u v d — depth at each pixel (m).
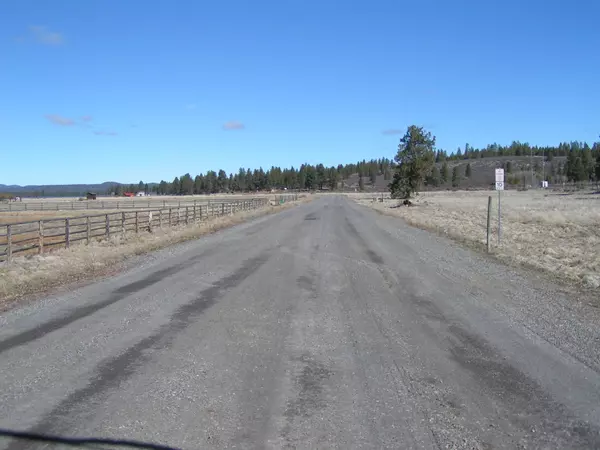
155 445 3.89
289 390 5.06
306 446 3.94
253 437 4.06
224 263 13.98
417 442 4.03
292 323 7.65
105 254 15.15
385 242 19.48
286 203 70.81
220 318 7.90
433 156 59.66
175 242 19.94
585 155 151.38
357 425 4.31
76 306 8.69
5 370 5.52
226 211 40.81
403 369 5.71
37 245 15.73
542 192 100.25
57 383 5.16
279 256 15.44
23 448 3.81
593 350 6.40
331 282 11.09
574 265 13.68
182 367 5.68
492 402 4.82
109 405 4.63
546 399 4.89
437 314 8.26
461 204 55.50
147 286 10.55
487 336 7.01
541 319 7.93
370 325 7.57
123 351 6.21
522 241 19.84
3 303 9.03
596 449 3.95
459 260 14.57
